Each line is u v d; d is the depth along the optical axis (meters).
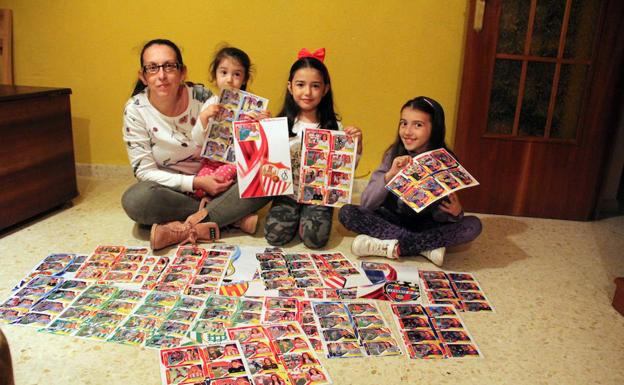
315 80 2.04
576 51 2.46
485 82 2.50
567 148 2.54
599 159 2.54
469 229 2.06
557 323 1.71
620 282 1.78
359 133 2.08
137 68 2.79
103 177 2.99
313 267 1.97
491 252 2.22
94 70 2.82
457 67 2.65
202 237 2.14
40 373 1.38
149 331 1.55
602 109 2.47
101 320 1.59
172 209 2.16
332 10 2.62
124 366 1.41
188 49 2.74
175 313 1.63
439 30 2.60
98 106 2.88
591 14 2.41
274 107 2.80
